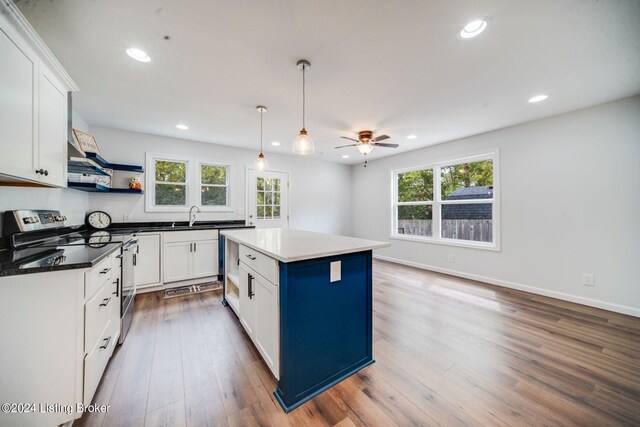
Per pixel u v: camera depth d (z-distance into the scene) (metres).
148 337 2.16
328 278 1.59
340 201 6.12
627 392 1.51
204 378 1.64
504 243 3.54
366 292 1.81
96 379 1.44
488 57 1.87
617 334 2.21
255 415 1.35
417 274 4.25
